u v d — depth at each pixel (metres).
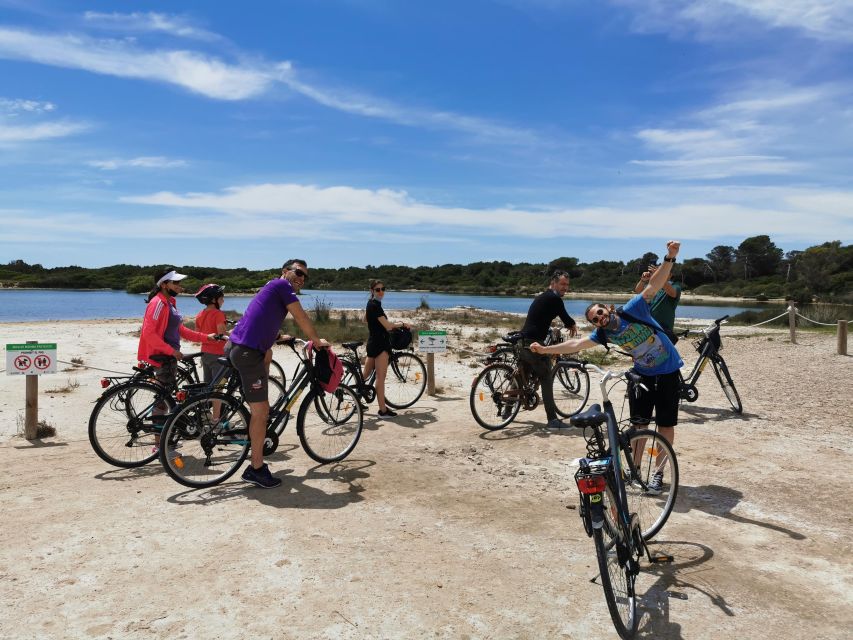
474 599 3.31
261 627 3.02
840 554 3.90
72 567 3.66
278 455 6.20
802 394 9.23
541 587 3.45
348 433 6.14
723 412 8.12
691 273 127.38
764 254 123.69
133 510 4.62
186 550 3.91
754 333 19.53
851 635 2.99
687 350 15.92
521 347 7.16
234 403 5.35
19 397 9.32
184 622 3.06
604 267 132.25
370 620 3.09
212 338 6.45
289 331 19.23
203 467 5.64
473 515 4.57
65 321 27.84
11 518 4.44
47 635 2.93
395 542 4.06
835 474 5.48
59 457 6.14
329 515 4.54
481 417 7.80
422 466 5.84
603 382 3.68
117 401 5.82
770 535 4.20
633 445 3.93
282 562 3.74
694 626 3.07
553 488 5.21
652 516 4.11
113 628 3.00
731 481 5.33
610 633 2.99
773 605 3.28
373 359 8.17
